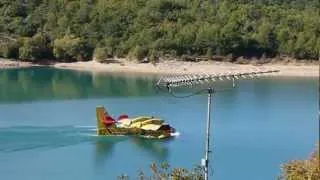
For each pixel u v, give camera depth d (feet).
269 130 366.22
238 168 277.44
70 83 590.14
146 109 431.84
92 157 290.97
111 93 520.42
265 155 302.45
